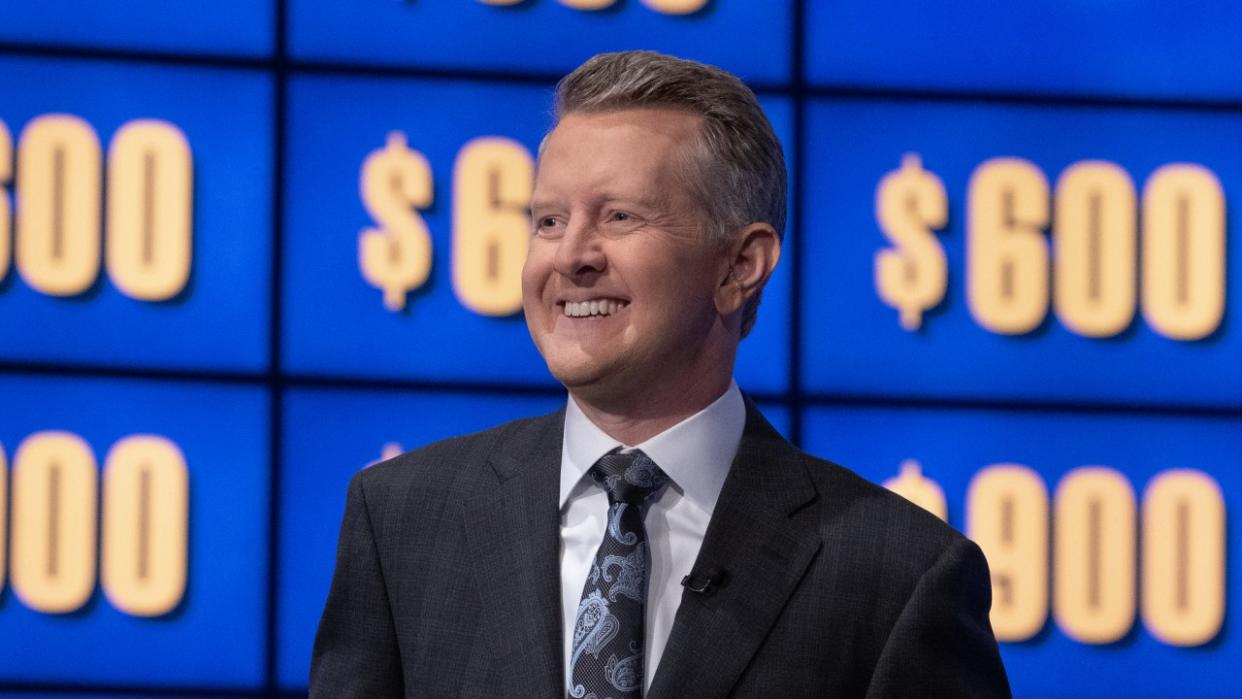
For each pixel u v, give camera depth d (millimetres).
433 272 5523
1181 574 5691
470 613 2729
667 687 2555
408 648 2768
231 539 5406
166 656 5359
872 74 5727
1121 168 5773
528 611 2658
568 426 2822
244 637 5398
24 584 5309
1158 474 5703
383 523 2885
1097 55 5801
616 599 2596
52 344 5359
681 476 2725
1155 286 5750
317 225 5488
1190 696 5668
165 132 5441
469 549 2783
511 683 2607
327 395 5465
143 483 5375
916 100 5730
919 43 5746
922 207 5691
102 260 5402
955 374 5664
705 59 5684
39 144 5383
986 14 5773
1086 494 5680
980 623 2750
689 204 2648
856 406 5625
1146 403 5719
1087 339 5719
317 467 5445
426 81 5570
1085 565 5664
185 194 5434
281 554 5422
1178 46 5820
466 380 5520
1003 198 5723
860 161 5695
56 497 5336
